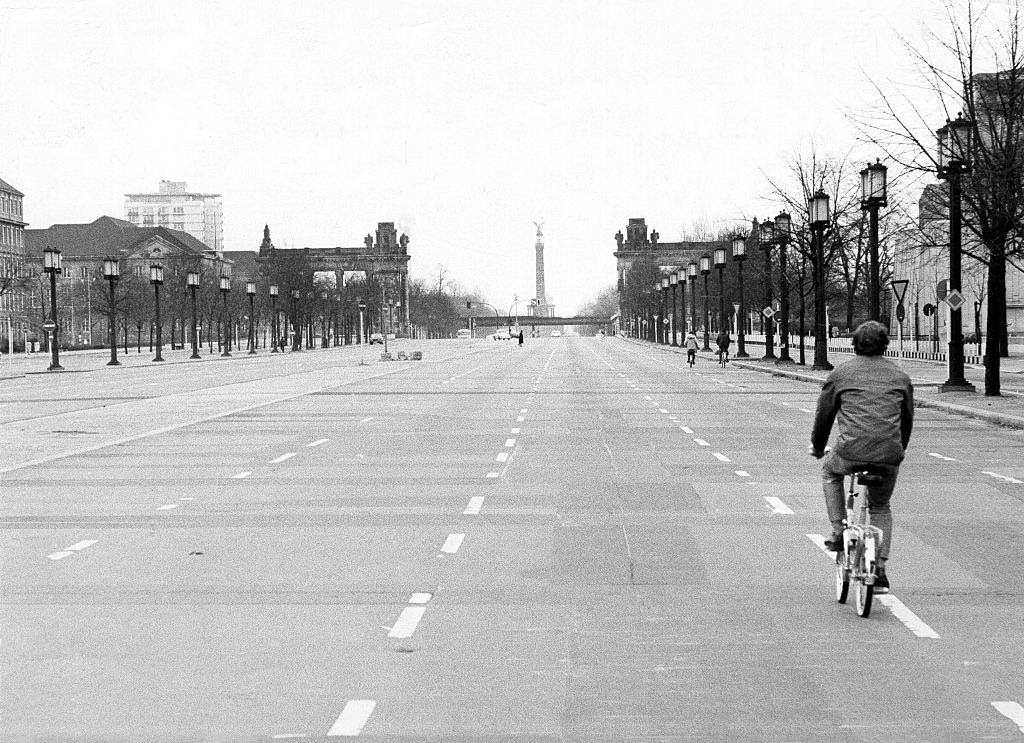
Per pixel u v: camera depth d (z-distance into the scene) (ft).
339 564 37.55
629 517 46.65
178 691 24.31
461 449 73.26
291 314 446.60
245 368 240.12
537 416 100.22
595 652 27.09
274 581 35.01
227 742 21.34
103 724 22.31
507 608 31.42
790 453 70.23
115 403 125.49
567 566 37.01
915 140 123.44
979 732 21.67
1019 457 67.36
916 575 35.58
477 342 552.00
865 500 31.27
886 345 31.07
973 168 116.26
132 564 37.70
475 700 23.61
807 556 38.52
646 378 174.50
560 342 555.28
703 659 26.50
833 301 322.14
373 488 55.57
